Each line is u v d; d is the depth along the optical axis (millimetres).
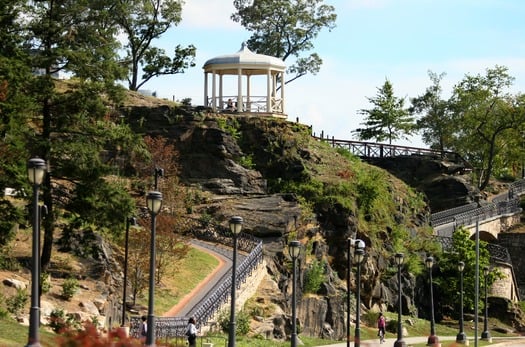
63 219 57531
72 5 52250
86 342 31438
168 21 89438
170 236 55969
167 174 69250
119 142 53625
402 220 82562
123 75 53500
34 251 29406
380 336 60312
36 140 49781
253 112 81688
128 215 50688
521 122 119500
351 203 73875
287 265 64438
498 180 130000
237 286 56625
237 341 51031
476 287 63812
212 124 75812
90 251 52125
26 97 48938
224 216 68062
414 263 78625
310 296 64688
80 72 51656
